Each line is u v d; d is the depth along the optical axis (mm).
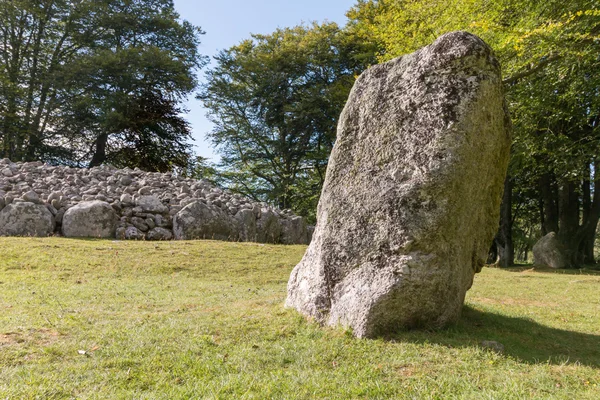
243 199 18078
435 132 4977
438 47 5125
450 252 5098
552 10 11250
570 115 15445
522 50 11219
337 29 34031
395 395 3570
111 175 17297
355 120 5727
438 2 13383
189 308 6336
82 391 3514
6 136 29766
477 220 5609
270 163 37969
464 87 4945
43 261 9820
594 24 10734
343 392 3596
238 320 5488
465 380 3857
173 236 14164
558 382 3908
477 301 8391
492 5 11938
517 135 15516
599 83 13758
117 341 4613
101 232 13117
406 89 5297
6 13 29375
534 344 5172
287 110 32781
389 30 16031
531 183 24359
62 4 31359
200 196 16344
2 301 6465
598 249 40562
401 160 5160
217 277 10180
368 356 4383
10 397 3311
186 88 35031
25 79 30859
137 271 9953
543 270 17484
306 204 36406
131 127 32750
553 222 21797
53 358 4145
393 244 4965
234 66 37469
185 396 3426
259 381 3752
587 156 15742
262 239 16250
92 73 31078
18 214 12352
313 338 4910
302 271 6023
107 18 32969
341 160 5715
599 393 3648
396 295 4859
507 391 3594
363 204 5301
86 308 6172
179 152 36406
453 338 4906
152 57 32156
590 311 7551
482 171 5281
